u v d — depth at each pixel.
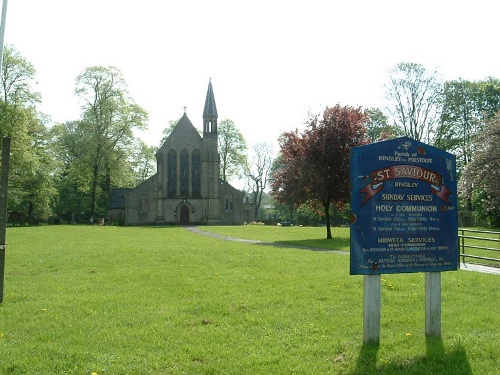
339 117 35.41
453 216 8.42
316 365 6.96
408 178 8.14
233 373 6.66
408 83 51.91
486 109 53.31
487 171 28.92
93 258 20.27
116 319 9.58
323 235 40.16
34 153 57.00
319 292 12.27
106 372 6.68
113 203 83.31
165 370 6.80
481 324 9.13
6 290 12.84
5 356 7.30
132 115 73.38
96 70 70.31
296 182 35.84
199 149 78.75
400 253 8.04
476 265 18.11
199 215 77.81
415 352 7.48
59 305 10.92
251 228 57.91
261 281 14.09
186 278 14.75
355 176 7.86
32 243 29.19
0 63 16.98
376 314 7.93
